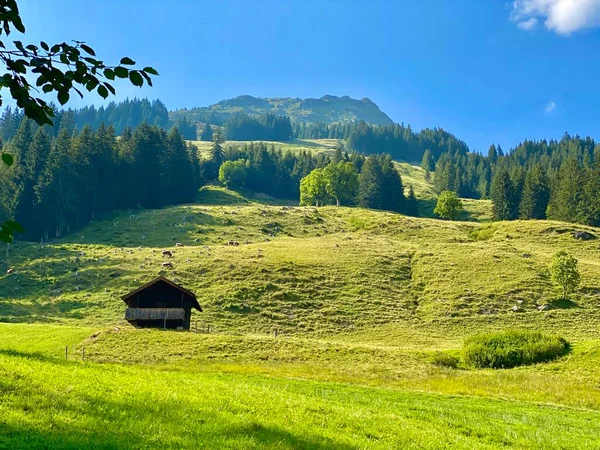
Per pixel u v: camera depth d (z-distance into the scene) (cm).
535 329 7350
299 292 8562
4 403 1429
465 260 10162
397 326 7600
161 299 6625
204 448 1327
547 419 2734
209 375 3388
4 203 12362
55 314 7600
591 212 15038
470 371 4794
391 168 19712
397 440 1755
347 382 3897
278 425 1636
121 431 1362
